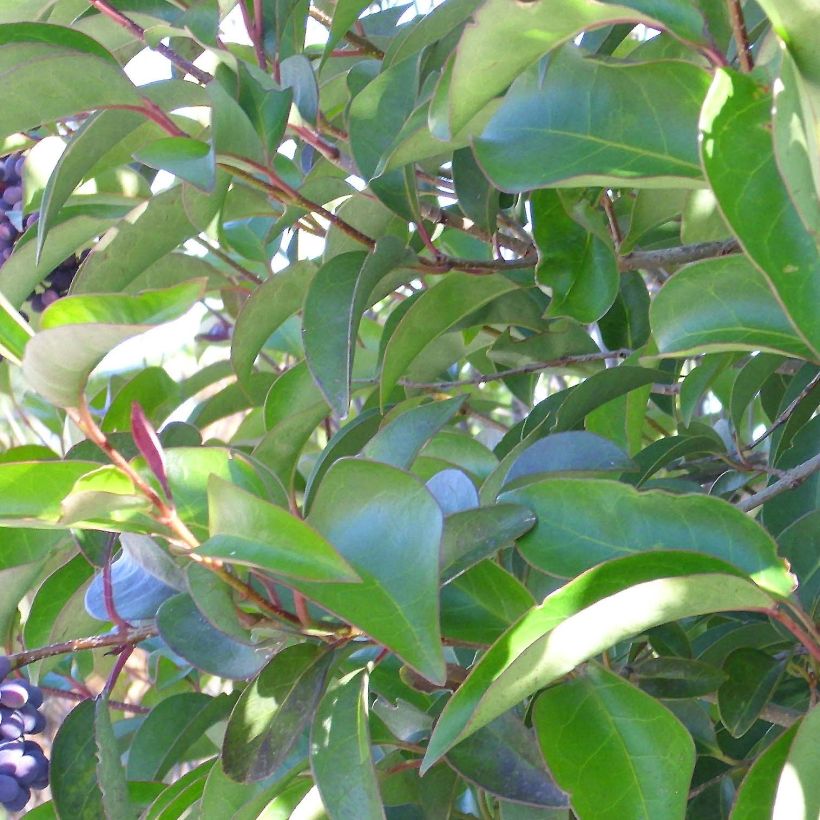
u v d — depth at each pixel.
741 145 0.91
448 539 1.24
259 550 0.98
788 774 1.07
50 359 0.89
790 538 1.53
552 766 1.13
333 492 1.12
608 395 1.67
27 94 1.39
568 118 1.13
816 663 1.53
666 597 1.02
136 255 1.71
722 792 1.69
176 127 1.47
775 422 1.89
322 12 2.36
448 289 1.72
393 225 1.82
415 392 2.18
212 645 1.29
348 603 1.06
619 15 0.98
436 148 1.42
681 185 1.08
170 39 2.07
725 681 1.50
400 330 1.73
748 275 1.15
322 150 1.72
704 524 1.22
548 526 1.27
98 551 1.47
